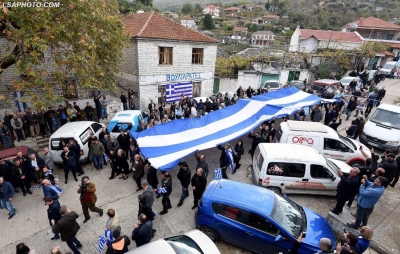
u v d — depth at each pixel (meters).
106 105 15.98
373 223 7.34
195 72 20.73
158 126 10.90
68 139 10.56
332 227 7.26
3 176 8.63
